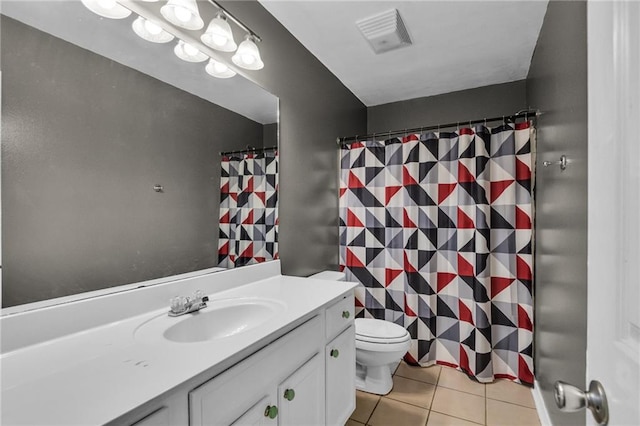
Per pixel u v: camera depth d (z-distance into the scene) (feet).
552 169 5.03
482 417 5.63
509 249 6.73
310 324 4.04
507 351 6.79
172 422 2.29
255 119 5.61
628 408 1.28
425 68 7.95
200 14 4.61
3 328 2.73
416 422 5.52
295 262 6.56
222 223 4.98
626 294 1.34
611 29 1.47
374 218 7.95
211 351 2.80
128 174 3.72
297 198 6.67
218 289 4.80
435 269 7.39
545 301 5.49
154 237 4.00
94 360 2.63
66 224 3.16
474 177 6.93
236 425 2.83
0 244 2.73
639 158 1.26
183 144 4.39
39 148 2.96
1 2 2.75
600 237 1.56
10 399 2.07
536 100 6.68
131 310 3.66
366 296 7.96
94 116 3.40
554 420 4.83
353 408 5.24
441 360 7.42
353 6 5.72
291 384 3.63
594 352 1.62
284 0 5.58
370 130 10.39
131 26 3.77
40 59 2.98
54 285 3.06
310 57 7.21
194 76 4.56
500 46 6.92
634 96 1.29
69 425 1.83
